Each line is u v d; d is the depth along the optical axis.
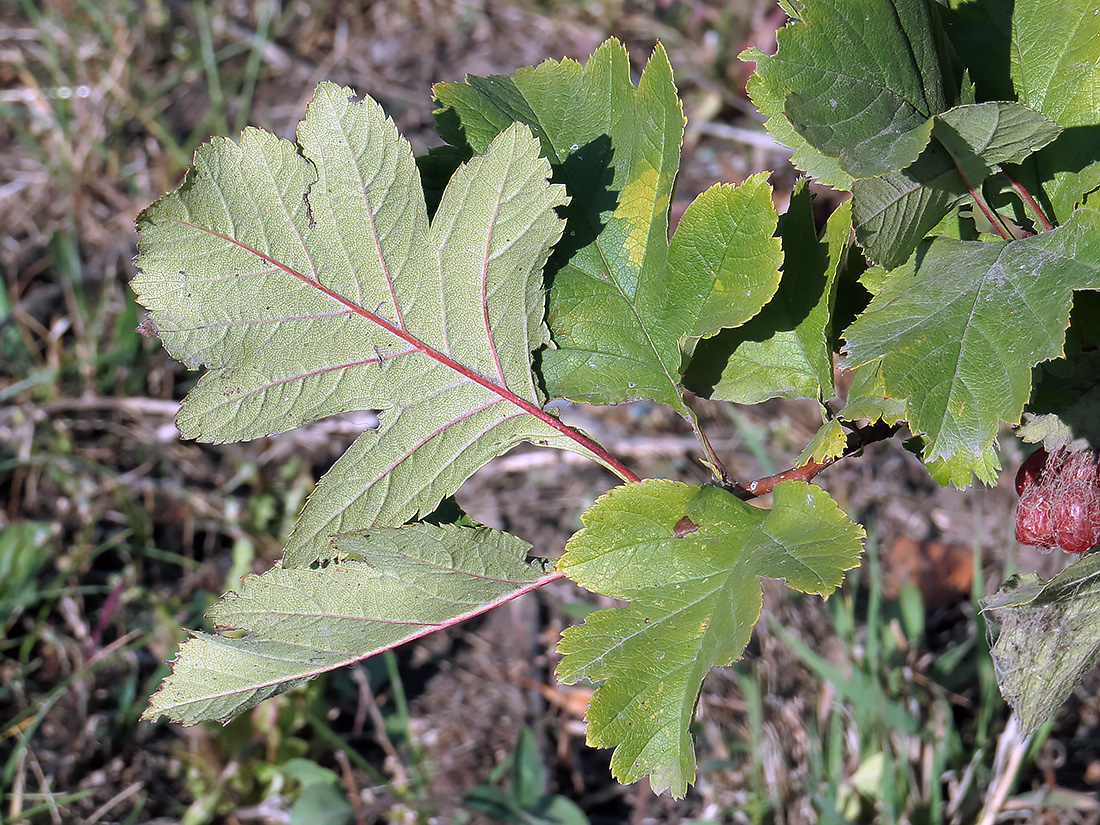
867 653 0.53
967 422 0.18
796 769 0.53
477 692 0.62
